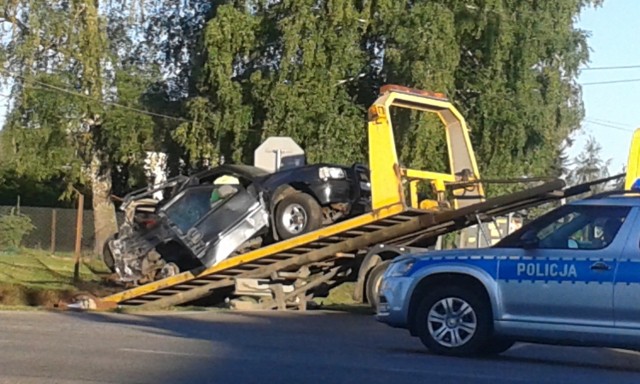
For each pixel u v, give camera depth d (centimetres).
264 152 2234
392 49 3178
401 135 3114
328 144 3244
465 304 1156
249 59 3441
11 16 3678
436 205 1906
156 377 955
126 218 2148
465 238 2483
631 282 1062
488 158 3294
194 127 3438
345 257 1992
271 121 3281
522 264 1123
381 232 1873
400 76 3164
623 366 1160
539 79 3378
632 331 1064
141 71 3894
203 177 2077
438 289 1177
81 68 3716
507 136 3244
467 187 1925
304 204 1945
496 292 1134
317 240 1897
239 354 1133
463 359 1143
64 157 3747
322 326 1586
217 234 1981
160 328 1458
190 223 2005
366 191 1975
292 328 1527
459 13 3219
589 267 1086
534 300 1113
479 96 3259
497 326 1135
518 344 1370
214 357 1101
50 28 3634
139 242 2114
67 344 1202
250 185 1992
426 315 1180
